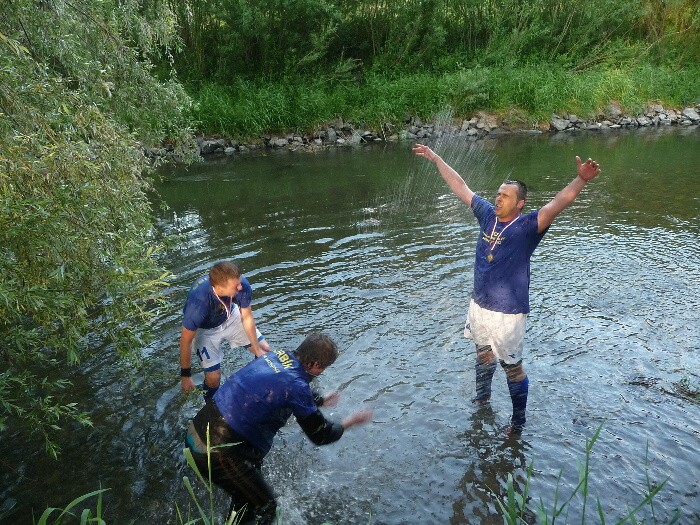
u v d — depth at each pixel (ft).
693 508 12.00
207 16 60.49
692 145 53.42
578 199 35.83
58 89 15.33
